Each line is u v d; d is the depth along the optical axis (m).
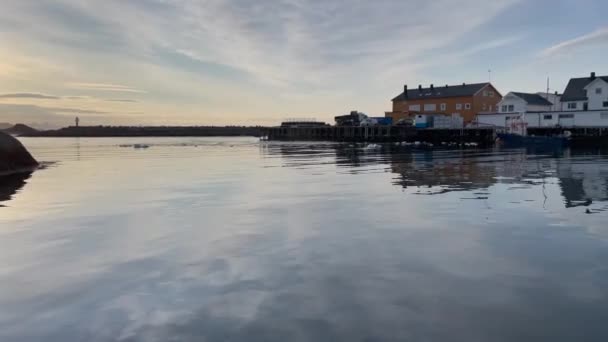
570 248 6.08
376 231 7.14
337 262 5.54
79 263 5.62
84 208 9.55
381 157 25.70
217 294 4.52
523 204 9.49
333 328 3.74
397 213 8.62
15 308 4.25
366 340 3.54
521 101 60.19
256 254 5.93
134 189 12.52
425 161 22.14
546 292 4.51
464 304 4.22
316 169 18.31
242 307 4.19
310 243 6.44
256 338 3.59
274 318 3.95
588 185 12.45
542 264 5.40
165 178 15.33
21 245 6.52
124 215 8.71
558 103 64.06
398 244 6.36
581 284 4.72
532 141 40.94
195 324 3.86
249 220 8.10
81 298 4.48
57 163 23.08
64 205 9.95
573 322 3.85
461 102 62.34
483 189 11.82
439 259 5.63
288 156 27.94
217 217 8.41
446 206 9.31
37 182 14.40
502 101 62.12
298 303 4.27
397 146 42.31
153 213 8.89
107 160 25.42
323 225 7.63
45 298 4.49
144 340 3.60
